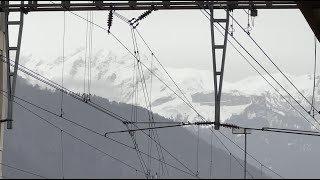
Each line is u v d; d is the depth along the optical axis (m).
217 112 71.06
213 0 67.12
